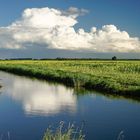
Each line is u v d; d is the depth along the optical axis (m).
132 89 33.06
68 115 24.03
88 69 64.94
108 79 41.34
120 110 25.81
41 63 98.88
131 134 19.14
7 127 20.48
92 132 19.48
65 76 48.31
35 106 27.67
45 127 20.42
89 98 32.06
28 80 52.44
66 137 13.30
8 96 33.66
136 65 76.88
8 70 79.56
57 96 33.69
